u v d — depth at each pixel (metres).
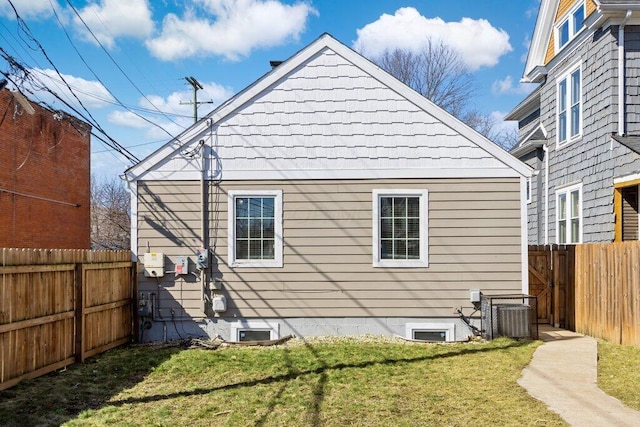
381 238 9.27
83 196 20.67
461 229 9.17
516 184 9.16
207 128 9.34
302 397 5.61
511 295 8.99
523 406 5.23
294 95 9.36
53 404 5.45
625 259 8.16
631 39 10.41
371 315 9.17
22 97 7.28
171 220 9.31
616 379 6.22
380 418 4.94
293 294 9.22
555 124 13.36
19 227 16.52
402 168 9.24
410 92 9.27
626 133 10.32
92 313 7.83
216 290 9.23
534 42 14.64
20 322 6.13
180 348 8.49
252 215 9.34
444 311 9.12
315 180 9.28
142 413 5.14
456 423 4.78
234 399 5.57
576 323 9.67
